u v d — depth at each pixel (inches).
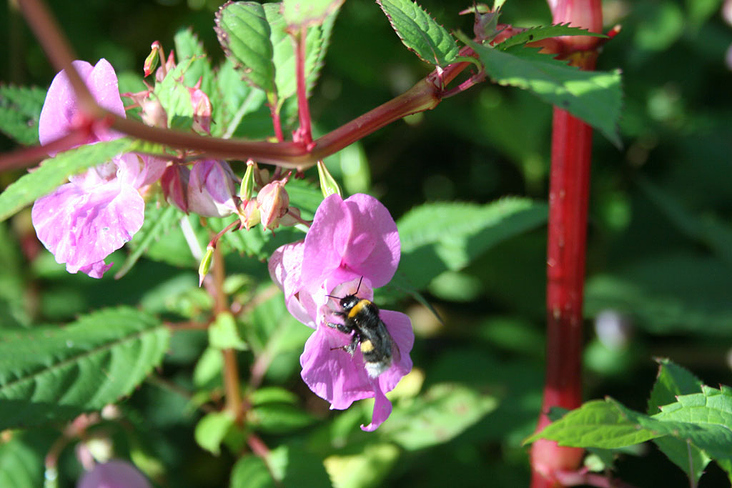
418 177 30.8
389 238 15.0
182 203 15.2
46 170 14.0
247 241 16.7
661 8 30.1
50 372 17.7
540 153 29.5
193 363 26.3
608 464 16.7
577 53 16.5
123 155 15.0
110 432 20.0
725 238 28.2
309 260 14.8
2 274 25.0
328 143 14.6
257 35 15.3
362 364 15.1
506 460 24.7
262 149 14.4
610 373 28.1
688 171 32.1
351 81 28.7
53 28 13.0
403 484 24.2
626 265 29.6
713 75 33.0
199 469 24.4
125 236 14.9
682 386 16.1
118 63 27.6
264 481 18.7
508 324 28.1
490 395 20.7
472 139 30.1
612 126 13.8
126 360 18.1
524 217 19.2
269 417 19.6
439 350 29.0
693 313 26.9
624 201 31.0
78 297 24.9
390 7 15.2
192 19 27.7
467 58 14.9
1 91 18.0
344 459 20.3
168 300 19.5
